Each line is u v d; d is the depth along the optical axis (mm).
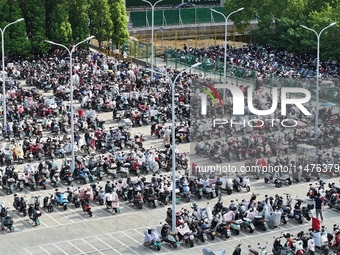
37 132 135500
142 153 120375
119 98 151250
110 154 120000
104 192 107312
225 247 94625
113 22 194750
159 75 168500
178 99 151000
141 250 93938
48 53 189750
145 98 151125
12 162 123250
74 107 152625
